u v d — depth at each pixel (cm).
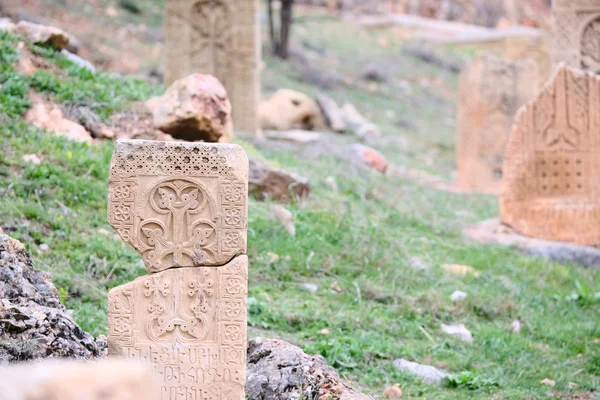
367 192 1422
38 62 1259
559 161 1399
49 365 330
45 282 700
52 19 2455
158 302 647
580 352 934
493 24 4609
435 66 3575
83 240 959
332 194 1312
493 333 934
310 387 672
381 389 793
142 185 647
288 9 2950
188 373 645
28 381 322
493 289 1084
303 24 3516
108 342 648
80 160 1098
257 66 1841
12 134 1105
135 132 1212
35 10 2452
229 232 647
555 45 1656
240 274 645
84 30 2475
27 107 1166
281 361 695
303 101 2205
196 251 647
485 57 2066
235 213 647
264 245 1048
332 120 2302
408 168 2123
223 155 645
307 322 905
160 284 647
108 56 2312
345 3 3969
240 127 1844
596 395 807
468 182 2058
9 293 660
